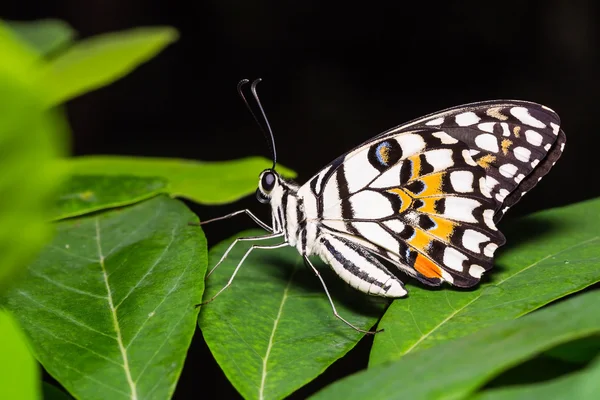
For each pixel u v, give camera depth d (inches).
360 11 39.8
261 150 37.0
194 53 38.6
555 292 12.0
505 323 10.8
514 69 39.1
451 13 39.6
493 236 12.4
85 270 12.3
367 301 12.5
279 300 12.4
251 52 39.5
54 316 11.8
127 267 12.3
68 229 12.7
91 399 11.2
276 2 39.4
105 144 36.4
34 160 5.9
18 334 9.0
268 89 39.4
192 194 13.1
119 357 11.5
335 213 12.9
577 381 8.7
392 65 40.0
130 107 36.9
